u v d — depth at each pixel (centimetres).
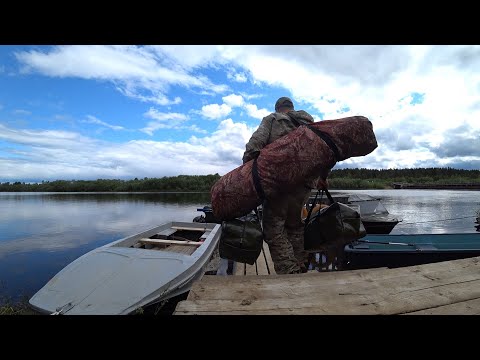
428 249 496
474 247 627
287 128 315
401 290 177
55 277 413
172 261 443
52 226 1780
